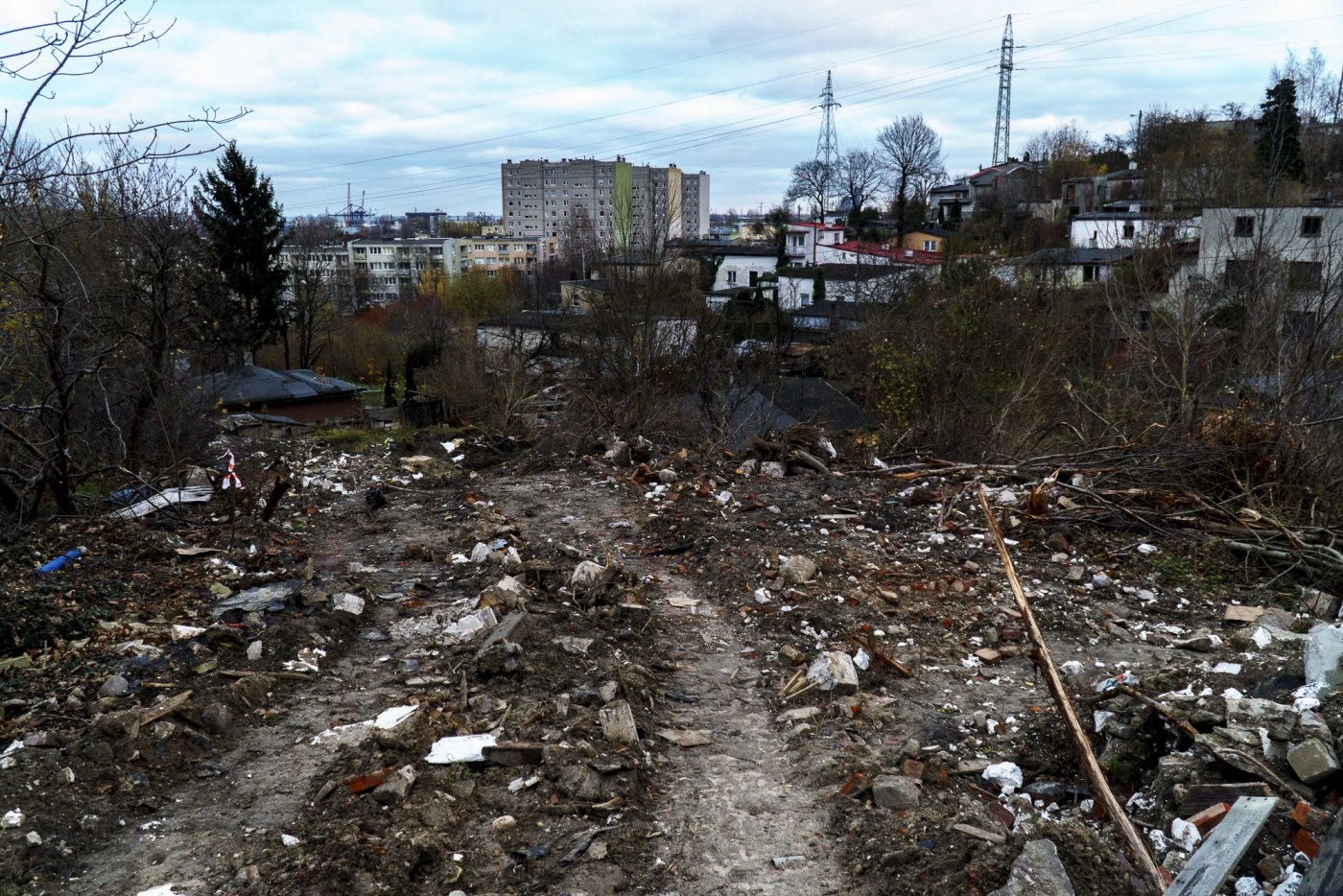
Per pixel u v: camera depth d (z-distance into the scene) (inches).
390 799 164.2
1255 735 165.6
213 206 1249.4
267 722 199.2
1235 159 1330.0
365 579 292.0
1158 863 148.3
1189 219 834.2
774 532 332.5
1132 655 237.1
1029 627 201.8
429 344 1352.1
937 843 151.5
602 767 174.4
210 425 517.0
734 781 180.2
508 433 564.4
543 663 222.7
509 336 924.6
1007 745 191.5
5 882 140.3
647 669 230.8
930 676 227.6
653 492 403.9
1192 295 563.8
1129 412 491.2
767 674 232.5
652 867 151.6
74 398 362.0
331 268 2006.6
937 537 325.1
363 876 143.9
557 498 406.9
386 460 484.1
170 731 183.2
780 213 3125.0
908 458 486.6
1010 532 328.5
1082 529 327.6
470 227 4739.2
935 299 806.5
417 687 216.2
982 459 450.9
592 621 254.2
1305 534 301.3
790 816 166.7
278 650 229.3
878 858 150.3
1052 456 400.8
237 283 1250.6
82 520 323.3
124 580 270.4
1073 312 774.5
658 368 778.2
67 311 332.8
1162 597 277.9
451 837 156.9
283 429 654.5
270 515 351.9
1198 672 200.8
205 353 562.9
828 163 2383.1
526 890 144.3
